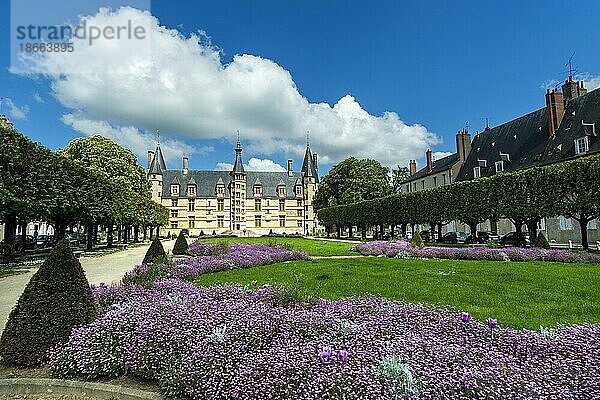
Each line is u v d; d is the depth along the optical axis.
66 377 5.27
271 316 6.35
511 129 53.12
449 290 10.61
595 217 22.83
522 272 14.07
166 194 92.50
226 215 93.75
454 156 66.38
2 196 18.39
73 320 5.85
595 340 5.37
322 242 43.69
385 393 3.84
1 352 5.66
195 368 4.68
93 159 47.59
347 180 62.12
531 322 7.57
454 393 3.85
